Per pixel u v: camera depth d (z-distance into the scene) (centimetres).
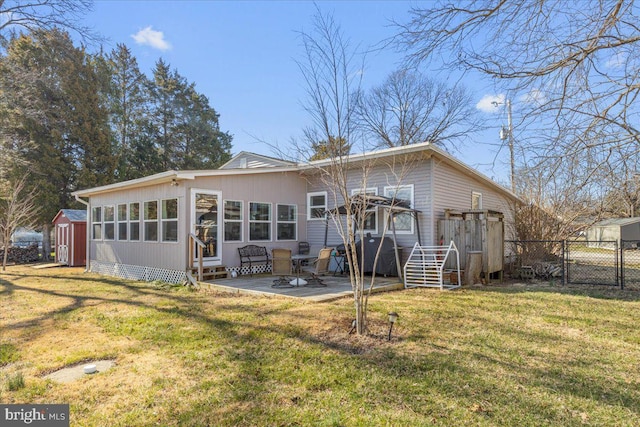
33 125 2002
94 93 2319
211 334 505
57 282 1084
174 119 3086
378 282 920
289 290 818
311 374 369
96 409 309
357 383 349
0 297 841
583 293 828
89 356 434
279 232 1206
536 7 374
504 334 502
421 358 409
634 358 417
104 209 1369
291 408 305
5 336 529
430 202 1010
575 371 380
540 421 285
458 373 371
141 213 1162
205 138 3173
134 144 2817
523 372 376
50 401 324
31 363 418
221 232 1048
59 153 2117
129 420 291
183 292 860
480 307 664
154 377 369
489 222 1005
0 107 1833
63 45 1580
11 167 1900
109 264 1322
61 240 1747
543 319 582
